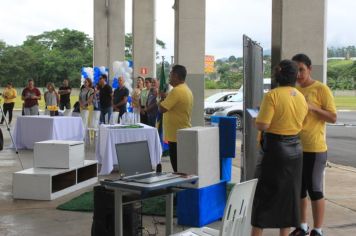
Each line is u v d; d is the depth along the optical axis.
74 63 60.25
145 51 20.33
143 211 6.74
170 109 6.89
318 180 5.51
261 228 4.84
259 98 7.50
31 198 7.61
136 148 4.89
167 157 12.09
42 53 60.47
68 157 7.98
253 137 6.91
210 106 22.80
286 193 4.82
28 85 18.00
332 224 6.41
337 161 12.56
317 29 7.95
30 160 11.52
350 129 22.17
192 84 14.06
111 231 4.93
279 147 4.79
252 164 6.77
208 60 34.91
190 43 14.02
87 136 14.48
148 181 4.45
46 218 6.60
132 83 20.22
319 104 5.46
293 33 7.98
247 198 3.96
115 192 4.55
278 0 8.14
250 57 6.63
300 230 5.61
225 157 6.69
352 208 7.26
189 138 6.07
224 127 6.64
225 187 6.69
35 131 13.01
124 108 14.91
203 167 6.18
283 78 4.88
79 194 7.97
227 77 59.81
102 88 14.84
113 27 24.98
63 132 13.09
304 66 5.50
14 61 58.22
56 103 19.05
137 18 20.30
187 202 6.28
